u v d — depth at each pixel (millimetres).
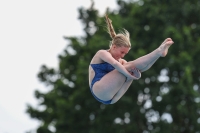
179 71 60094
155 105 59031
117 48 22125
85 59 64250
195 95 56781
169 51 59656
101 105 61594
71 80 66688
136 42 61656
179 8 62688
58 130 63312
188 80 56781
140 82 59688
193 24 64500
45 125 65500
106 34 63125
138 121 60781
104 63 22016
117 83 21516
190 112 58469
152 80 60719
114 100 22438
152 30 62125
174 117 60781
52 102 67562
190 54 59719
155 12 61906
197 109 58562
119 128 60344
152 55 20938
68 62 67000
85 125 62906
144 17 62812
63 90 65812
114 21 62188
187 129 60875
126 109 59906
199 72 60469
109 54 21766
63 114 63031
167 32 59125
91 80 22141
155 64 60000
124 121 61344
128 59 58281
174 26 62875
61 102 62531
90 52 61531
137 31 62688
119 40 22141
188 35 59344
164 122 59125
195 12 62562
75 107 62562
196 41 62812
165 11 62781
